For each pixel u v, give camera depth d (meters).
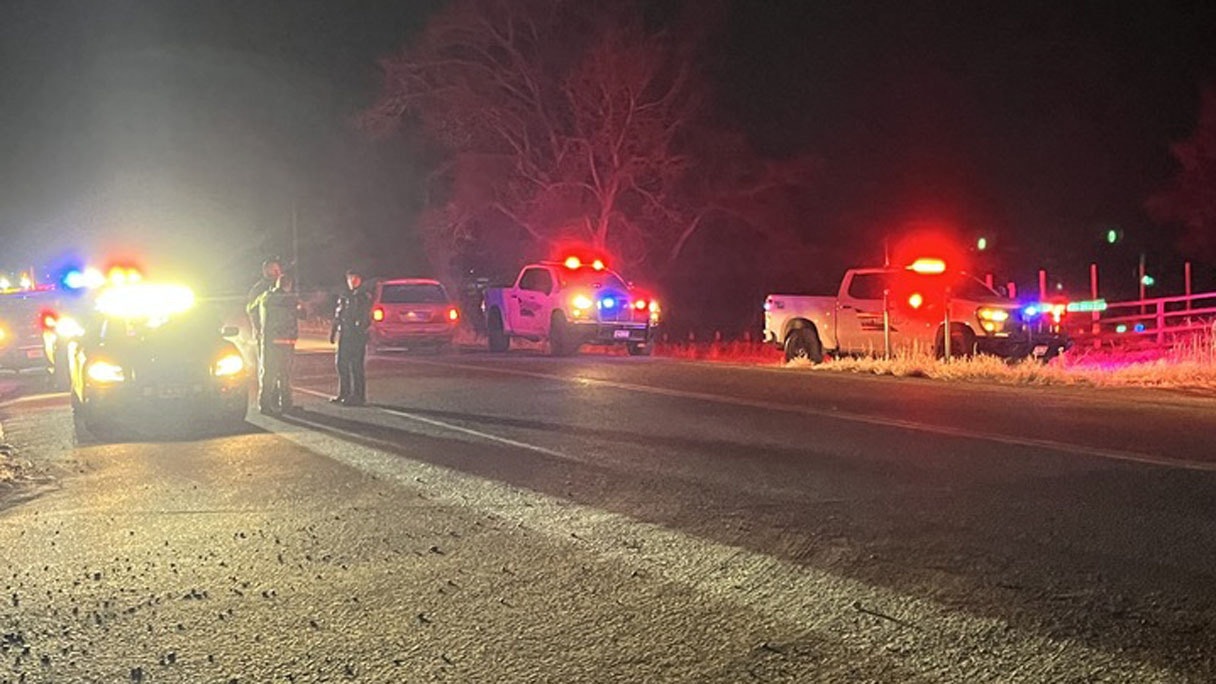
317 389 18.08
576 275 25.17
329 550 7.59
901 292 19.83
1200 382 16.56
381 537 7.92
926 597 6.27
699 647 5.56
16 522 8.67
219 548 7.72
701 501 8.81
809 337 21.59
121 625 6.11
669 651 5.51
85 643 5.84
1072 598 6.19
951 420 12.93
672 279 41.00
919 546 7.33
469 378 19.16
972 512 8.24
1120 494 8.77
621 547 7.48
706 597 6.36
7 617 6.29
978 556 7.07
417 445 11.90
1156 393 15.61
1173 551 7.11
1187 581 6.46
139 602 6.52
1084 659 5.28
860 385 16.89
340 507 8.94
